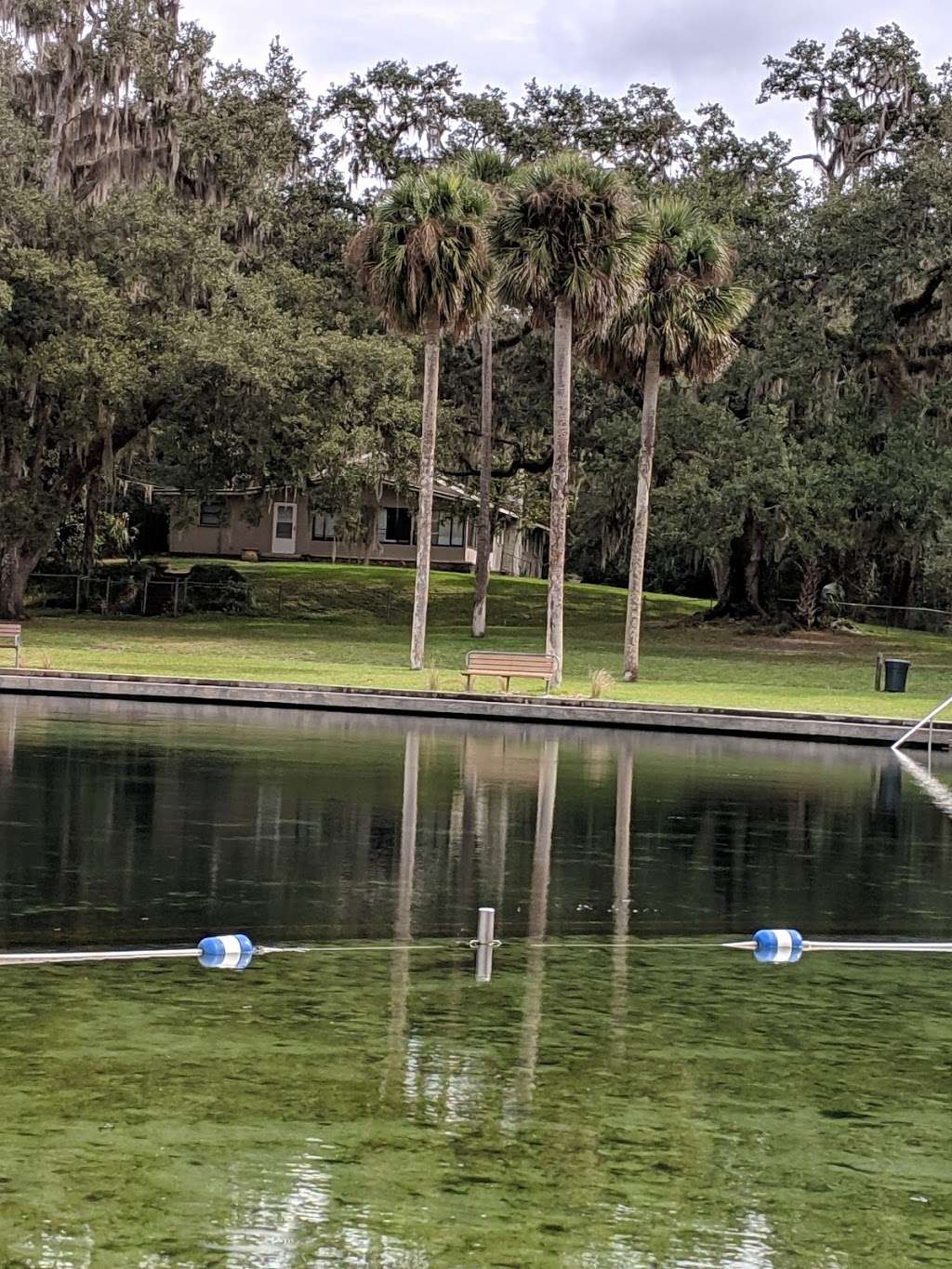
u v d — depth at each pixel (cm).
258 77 5203
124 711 2866
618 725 2977
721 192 4947
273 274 4878
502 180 4162
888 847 1633
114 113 4594
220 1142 697
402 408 4641
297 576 6012
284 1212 627
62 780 1864
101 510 5891
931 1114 774
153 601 5419
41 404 4712
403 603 5703
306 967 1010
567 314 3438
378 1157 689
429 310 3609
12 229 4403
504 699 3056
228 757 2186
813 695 3550
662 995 979
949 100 4747
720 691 3597
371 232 3647
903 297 4878
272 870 1343
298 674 3581
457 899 1257
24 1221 609
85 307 4275
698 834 1669
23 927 1091
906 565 6069
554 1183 669
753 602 5400
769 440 4566
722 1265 597
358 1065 810
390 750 2378
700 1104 776
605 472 4959
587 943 1120
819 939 1165
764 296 4822
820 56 4984
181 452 4825
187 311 4575
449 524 6669
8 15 4538
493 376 5331
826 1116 766
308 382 4606
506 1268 587
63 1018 875
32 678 3144
